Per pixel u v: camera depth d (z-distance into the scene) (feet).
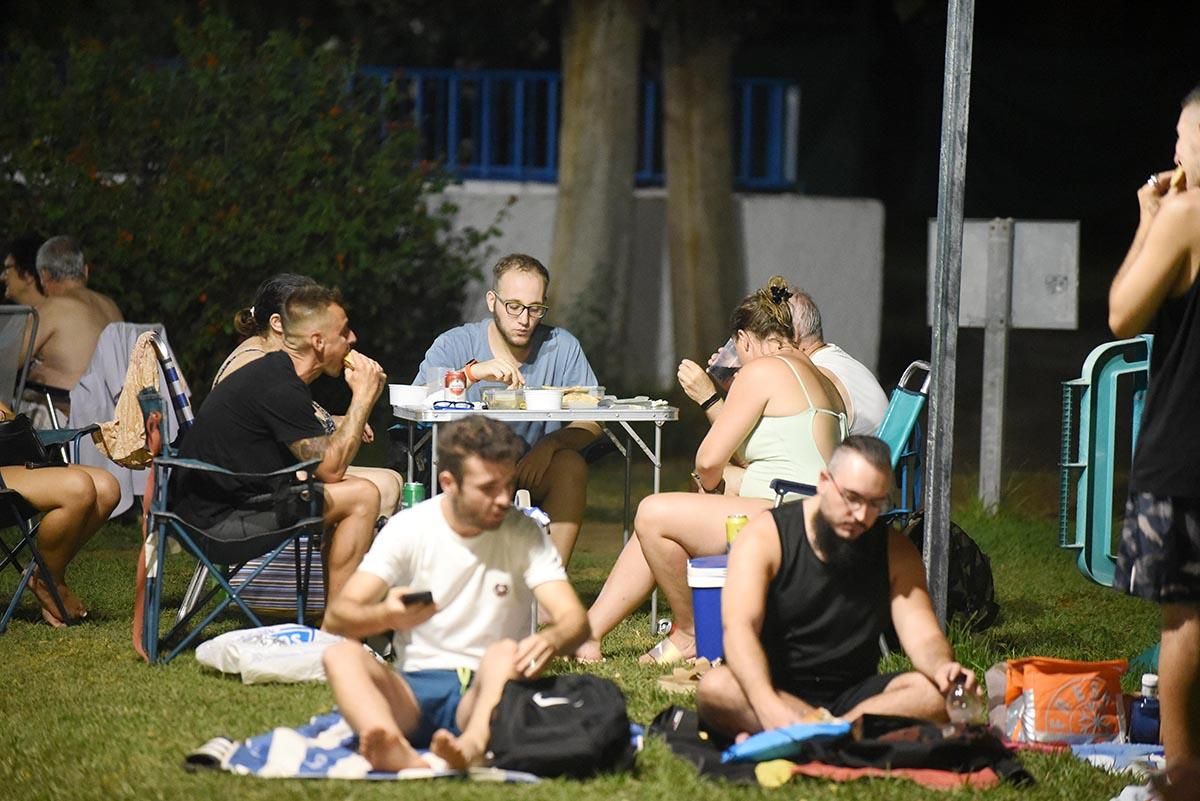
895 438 63.36
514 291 68.44
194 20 186.09
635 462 125.70
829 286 151.43
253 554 59.36
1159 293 43.62
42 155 107.86
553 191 147.23
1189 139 43.86
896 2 184.85
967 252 97.86
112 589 75.25
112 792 44.37
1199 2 213.66
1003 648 65.41
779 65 217.36
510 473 44.83
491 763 45.09
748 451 60.64
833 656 47.37
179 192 108.06
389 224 117.08
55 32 174.19
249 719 52.21
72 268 88.33
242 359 64.80
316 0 213.87
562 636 45.62
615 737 45.52
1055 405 157.17
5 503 65.57
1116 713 51.98
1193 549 43.57
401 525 45.98
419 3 224.74
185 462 58.34
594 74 140.15
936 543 59.00
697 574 57.36
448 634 46.73
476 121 163.02
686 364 66.23
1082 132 214.48
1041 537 93.61
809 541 46.75
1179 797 41.50
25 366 79.05
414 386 66.85
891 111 219.61
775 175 165.68
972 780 45.32
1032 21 229.04
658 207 148.25
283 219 110.63
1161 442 43.57
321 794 43.32
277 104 115.96
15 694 55.57
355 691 44.39
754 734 47.03
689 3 142.00
